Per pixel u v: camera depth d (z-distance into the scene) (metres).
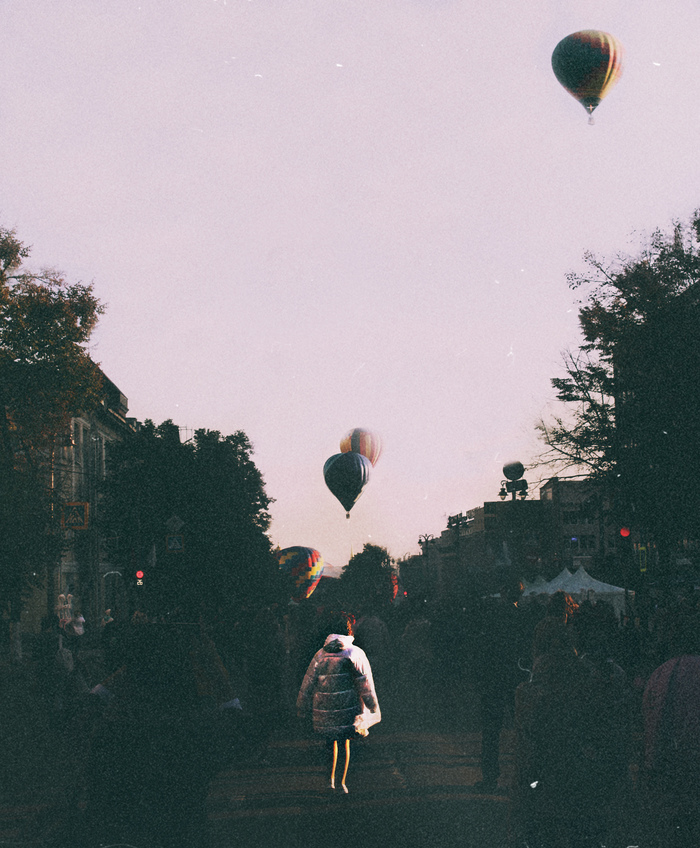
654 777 4.89
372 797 8.77
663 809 4.84
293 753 11.75
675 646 5.11
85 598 60.81
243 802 8.71
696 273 27.39
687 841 4.77
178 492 50.75
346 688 9.12
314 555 40.00
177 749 5.90
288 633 17.03
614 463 28.78
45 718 15.52
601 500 30.84
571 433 29.28
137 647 6.07
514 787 5.15
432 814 7.95
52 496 36.28
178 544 39.12
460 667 14.14
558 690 5.11
